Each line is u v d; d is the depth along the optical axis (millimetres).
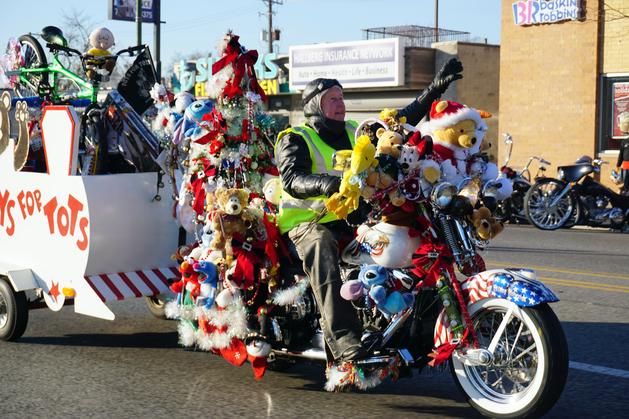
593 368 6031
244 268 5465
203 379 5910
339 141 5465
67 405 5316
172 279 6926
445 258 4852
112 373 6078
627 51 20062
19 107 7086
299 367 6215
